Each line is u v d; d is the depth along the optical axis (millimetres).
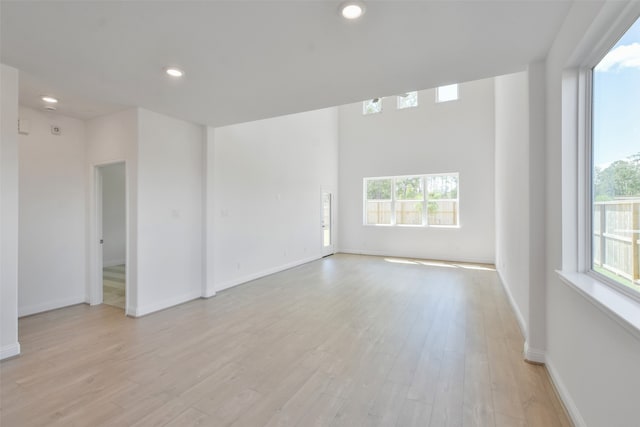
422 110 7793
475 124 7238
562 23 1969
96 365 2553
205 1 1756
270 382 2299
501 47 2277
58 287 4047
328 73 2721
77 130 4195
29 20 1939
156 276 3896
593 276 1859
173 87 3043
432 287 5012
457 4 1783
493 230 7098
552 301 2301
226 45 2252
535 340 2547
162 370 2473
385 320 3570
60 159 4047
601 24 1521
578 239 2016
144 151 3734
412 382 2287
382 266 6820
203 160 4527
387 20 1941
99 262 4281
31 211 3812
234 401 2070
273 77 2799
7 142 2639
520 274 3322
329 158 8406
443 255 7605
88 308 4055
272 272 6090
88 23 1977
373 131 8391
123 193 7281
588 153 1973
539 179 2484
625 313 1264
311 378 2352
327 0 1746
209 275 4539
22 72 2715
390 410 1970
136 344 2951
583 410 1730
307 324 3451
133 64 2555
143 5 1794
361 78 2826
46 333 3221
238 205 5250
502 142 5137
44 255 3918
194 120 4234
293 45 2250
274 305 4133
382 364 2559
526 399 2070
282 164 6453
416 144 7859
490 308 3967
